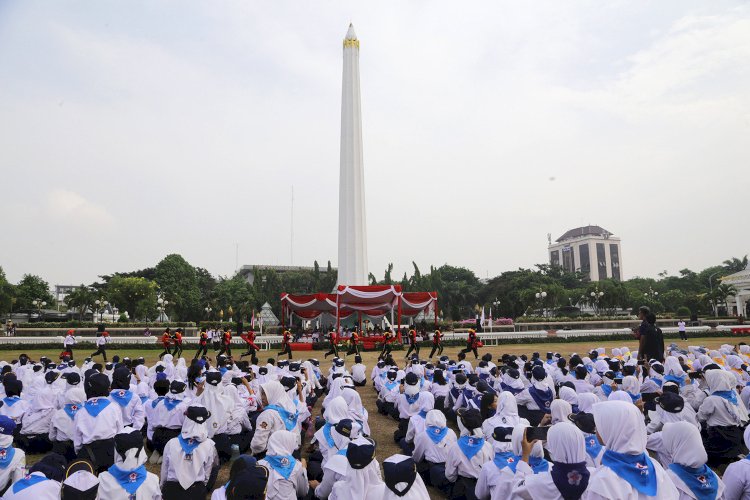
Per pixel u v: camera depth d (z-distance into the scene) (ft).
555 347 129.18
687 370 48.78
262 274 284.20
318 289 240.53
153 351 123.54
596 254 497.46
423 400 33.94
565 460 14.48
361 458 16.94
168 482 21.57
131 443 17.58
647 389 34.04
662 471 14.10
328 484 20.49
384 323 163.43
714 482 15.78
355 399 29.32
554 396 36.42
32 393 38.47
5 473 20.06
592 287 241.35
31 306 256.52
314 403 47.57
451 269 361.30
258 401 36.88
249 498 12.89
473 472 22.91
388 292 123.95
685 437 15.96
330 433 24.16
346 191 160.56
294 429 27.02
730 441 28.22
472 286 330.54
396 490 14.92
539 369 36.11
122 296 225.76
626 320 180.14
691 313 219.61
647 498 13.44
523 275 288.71
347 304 135.85
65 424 29.58
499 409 27.94
